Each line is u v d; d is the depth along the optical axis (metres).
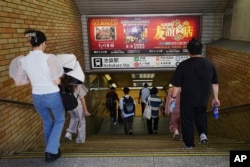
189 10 7.67
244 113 4.68
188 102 3.14
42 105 2.66
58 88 2.69
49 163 2.81
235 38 6.61
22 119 3.70
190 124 3.28
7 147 3.27
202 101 3.12
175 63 8.16
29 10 4.15
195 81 3.04
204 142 3.33
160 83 15.41
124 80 14.74
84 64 8.30
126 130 7.38
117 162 2.79
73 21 7.08
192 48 3.03
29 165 2.78
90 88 9.09
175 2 7.27
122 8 7.57
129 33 7.99
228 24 7.24
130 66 8.24
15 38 3.62
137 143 4.53
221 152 3.08
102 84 11.95
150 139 5.55
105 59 8.23
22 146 3.67
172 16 7.82
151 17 7.84
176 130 4.66
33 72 2.52
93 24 7.96
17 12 3.71
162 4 7.37
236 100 5.18
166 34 7.96
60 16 5.88
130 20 7.88
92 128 8.88
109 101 9.33
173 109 4.09
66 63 2.91
